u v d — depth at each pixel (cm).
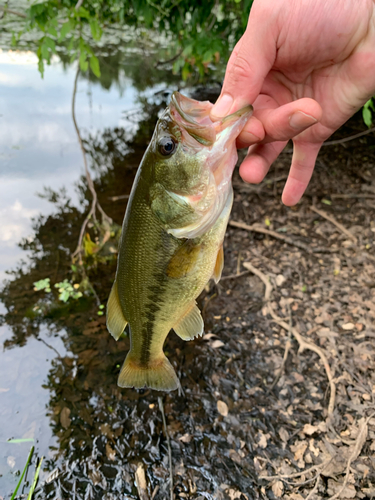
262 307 67
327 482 43
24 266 76
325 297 68
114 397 54
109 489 44
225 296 70
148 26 118
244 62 26
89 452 48
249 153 31
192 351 60
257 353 59
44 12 71
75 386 55
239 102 26
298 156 35
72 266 72
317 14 26
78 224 88
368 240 80
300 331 62
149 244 28
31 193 96
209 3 95
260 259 78
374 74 29
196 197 26
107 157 115
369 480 43
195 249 28
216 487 44
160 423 51
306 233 83
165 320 30
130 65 179
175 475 45
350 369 55
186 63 119
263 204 94
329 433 48
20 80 156
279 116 25
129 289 30
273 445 48
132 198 28
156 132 26
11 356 59
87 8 105
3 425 50
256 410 52
